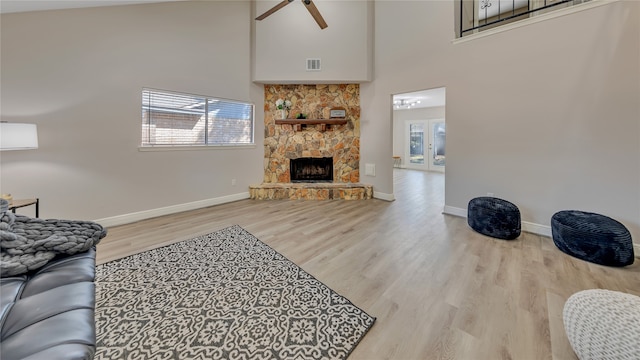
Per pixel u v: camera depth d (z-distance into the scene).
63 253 1.27
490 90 3.38
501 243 2.79
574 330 1.26
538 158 3.04
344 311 1.68
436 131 9.08
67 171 3.05
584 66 2.70
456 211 3.82
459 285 1.98
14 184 2.78
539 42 2.97
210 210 4.15
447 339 1.44
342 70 4.79
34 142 2.52
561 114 2.86
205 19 4.13
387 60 4.61
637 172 2.46
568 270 2.19
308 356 1.33
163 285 1.98
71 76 3.03
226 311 1.68
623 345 1.08
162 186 3.85
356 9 4.72
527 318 1.60
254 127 4.98
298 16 4.70
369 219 3.68
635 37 2.43
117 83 3.35
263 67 4.74
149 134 3.72
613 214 2.60
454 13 3.70
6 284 1.03
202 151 4.28
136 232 3.13
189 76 3.99
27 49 2.76
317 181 5.39
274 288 1.95
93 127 3.21
